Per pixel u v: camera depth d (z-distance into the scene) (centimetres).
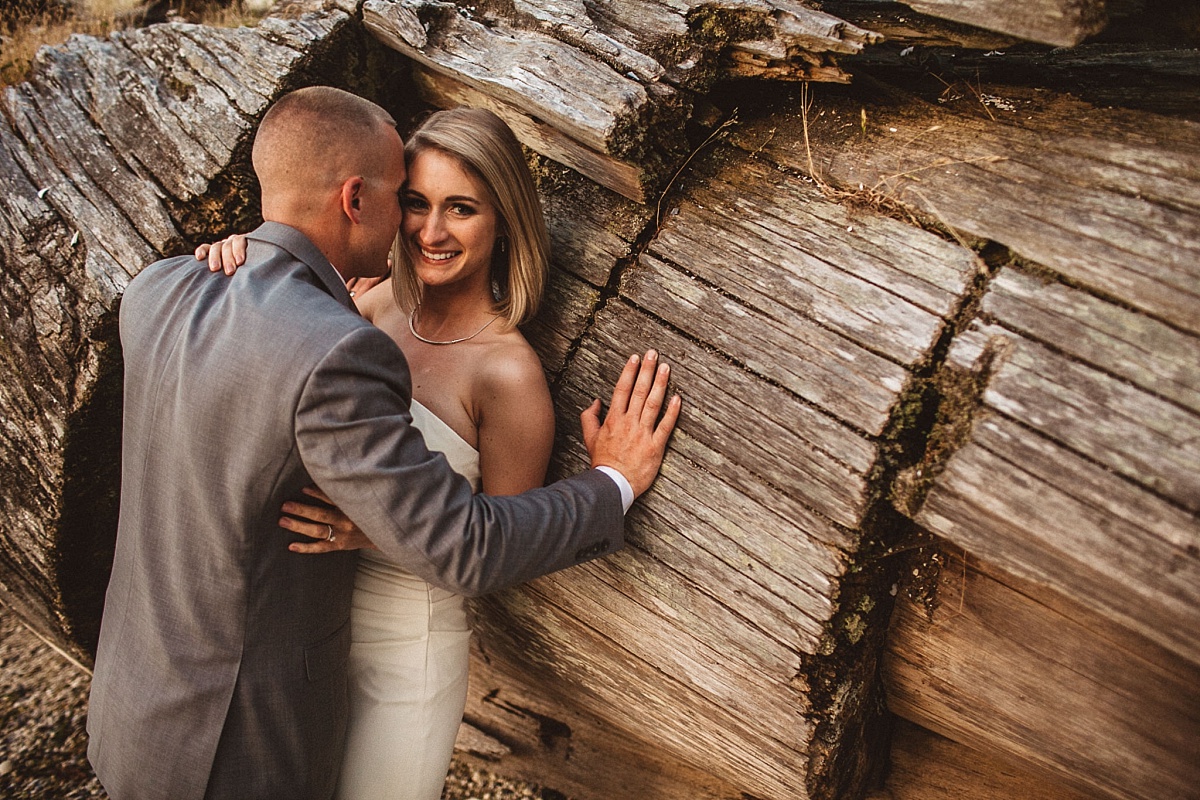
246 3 306
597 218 214
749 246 195
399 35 225
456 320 203
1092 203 167
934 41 184
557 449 212
